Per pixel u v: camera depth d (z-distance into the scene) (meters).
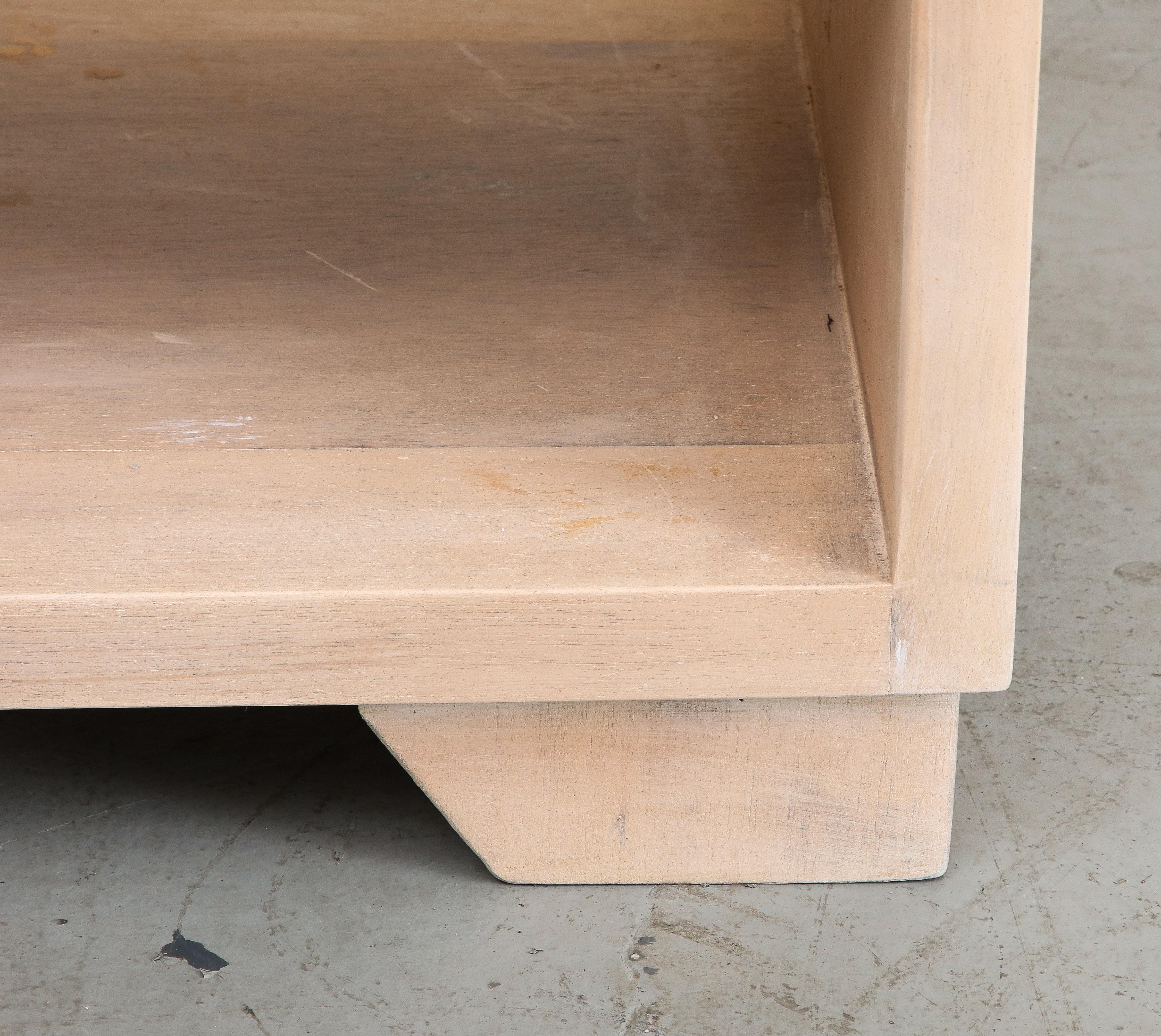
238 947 0.90
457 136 1.27
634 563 0.86
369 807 1.06
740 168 1.22
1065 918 0.92
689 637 0.85
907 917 0.93
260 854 1.00
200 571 0.85
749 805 0.94
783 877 0.96
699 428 0.97
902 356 0.80
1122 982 0.86
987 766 1.10
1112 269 2.29
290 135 1.27
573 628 0.84
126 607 0.84
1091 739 1.13
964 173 0.76
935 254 0.78
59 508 0.90
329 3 1.44
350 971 0.88
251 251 1.14
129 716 1.20
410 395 1.00
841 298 1.07
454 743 0.91
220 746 1.15
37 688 0.85
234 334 1.05
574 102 1.31
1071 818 1.03
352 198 1.20
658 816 0.94
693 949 0.90
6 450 0.95
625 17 1.42
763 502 0.91
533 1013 0.84
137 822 1.04
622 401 1.00
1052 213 2.52
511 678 0.86
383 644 0.85
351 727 1.18
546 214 1.18
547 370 1.02
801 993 0.86
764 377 1.01
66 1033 0.83
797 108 1.29
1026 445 1.72
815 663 0.85
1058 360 1.97
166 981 0.87
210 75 1.34
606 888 0.96
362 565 0.86
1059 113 2.94
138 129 1.27
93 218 1.17
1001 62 0.74
